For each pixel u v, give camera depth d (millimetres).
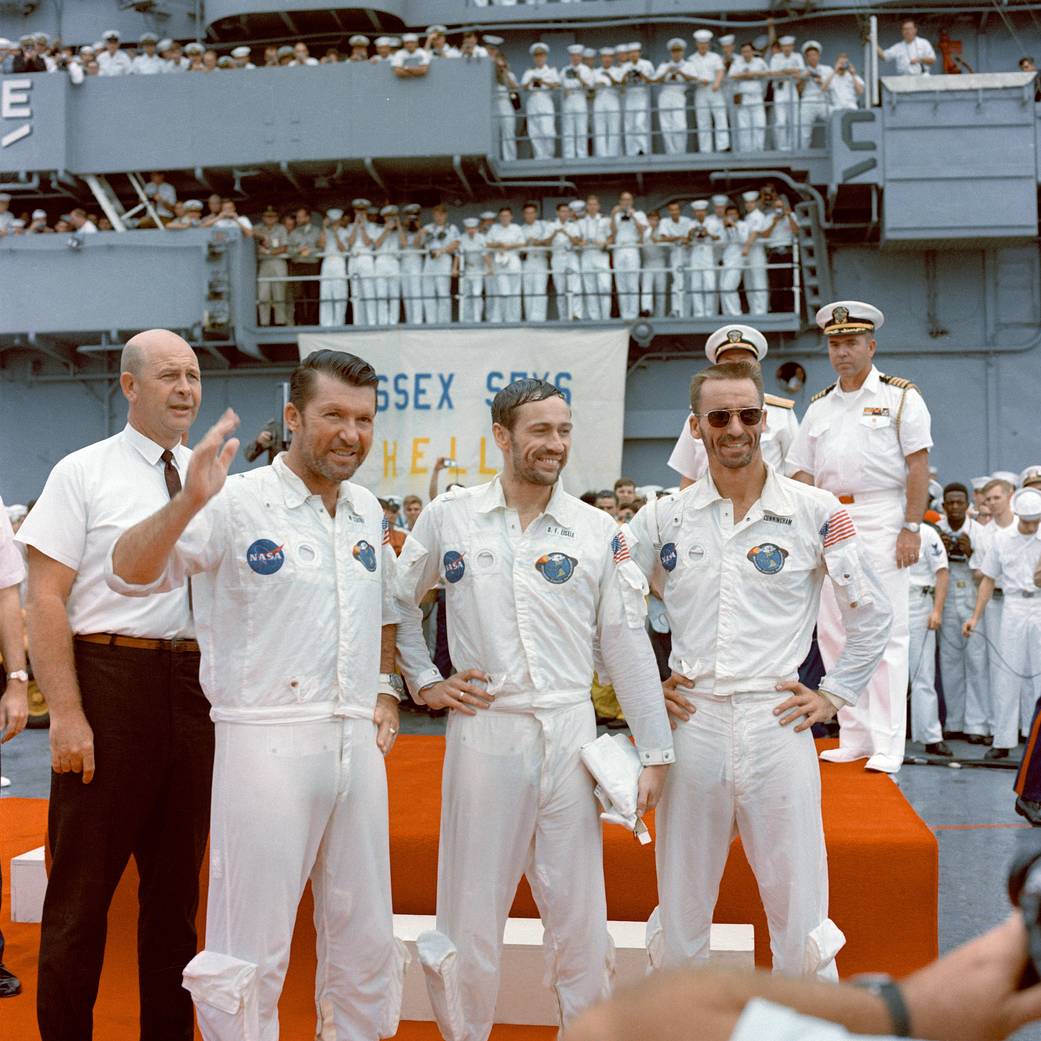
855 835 4156
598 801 3363
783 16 17453
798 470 5645
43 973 3225
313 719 3029
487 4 17781
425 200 17953
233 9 17578
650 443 16828
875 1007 788
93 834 3262
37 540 3303
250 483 3113
